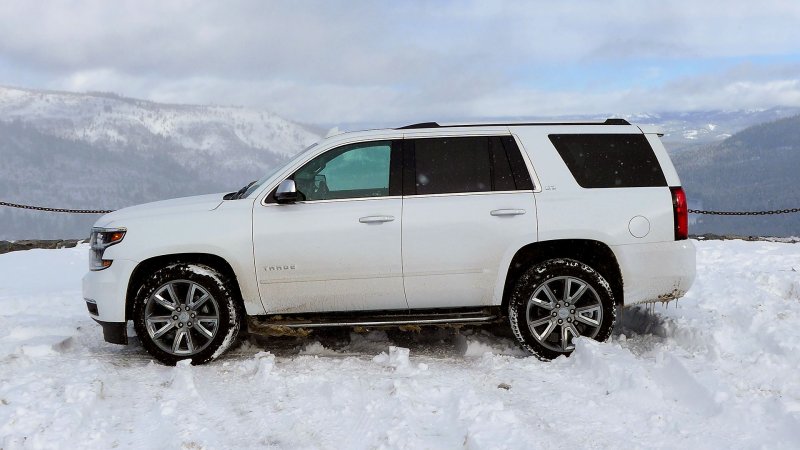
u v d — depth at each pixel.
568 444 3.73
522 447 3.57
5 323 6.90
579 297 5.37
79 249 12.45
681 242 5.48
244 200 5.54
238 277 5.43
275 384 4.89
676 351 5.27
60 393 4.50
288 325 5.49
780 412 3.88
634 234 5.41
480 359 5.46
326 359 5.55
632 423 4.02
